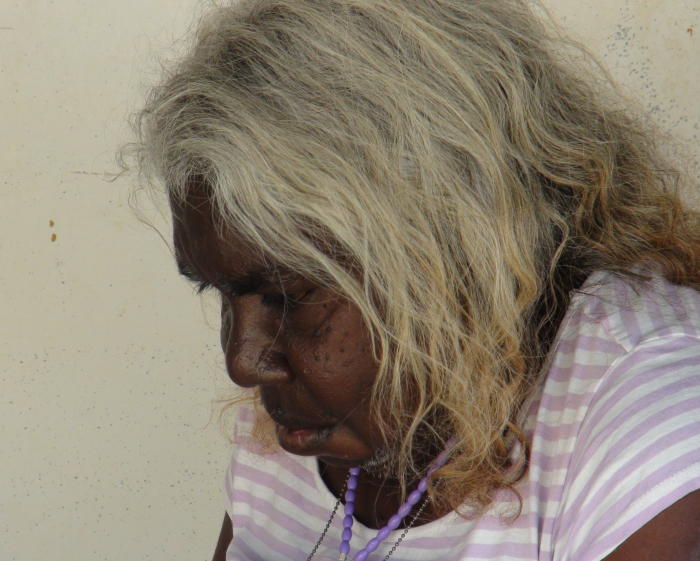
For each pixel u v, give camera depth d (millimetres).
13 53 3203
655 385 1478
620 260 1695
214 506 3463
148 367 3369
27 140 3260
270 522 2094
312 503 2047
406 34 1492
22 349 3416
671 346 1541
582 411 1581
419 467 1804
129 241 3275
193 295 3285
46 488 3514
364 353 1548
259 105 1436
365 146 1424
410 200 1450
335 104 1429
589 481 1471
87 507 3514
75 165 3246
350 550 1935
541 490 1620
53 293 3359
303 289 1511
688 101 2879
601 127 1746
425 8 1548
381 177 1430
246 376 1578
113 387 3400
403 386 1592
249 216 1424
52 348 3400
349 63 1447
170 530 3504
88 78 3172
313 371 1561
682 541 1348
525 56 1623
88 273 3326
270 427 2082
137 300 3324
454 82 1489
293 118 1425
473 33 1556
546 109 1646
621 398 1491
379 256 1446
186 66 1578
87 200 3266
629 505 1388
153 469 3457
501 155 1520
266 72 1457
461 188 1489
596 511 1432
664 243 1728
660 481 1370
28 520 3547
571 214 1667
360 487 1936
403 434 1657
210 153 1415
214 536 3492
